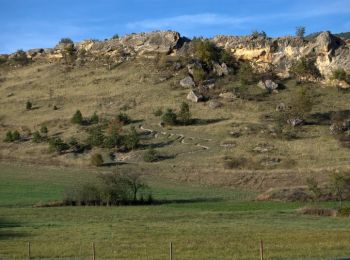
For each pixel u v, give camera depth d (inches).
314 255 1419.8
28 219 2374.5
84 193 2997.0
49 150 4616.1
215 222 2206.0
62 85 6648.6
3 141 4972.9
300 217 2357.3
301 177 3572.8
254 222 2192.4
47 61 7721.5
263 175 3698.3
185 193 3373.5
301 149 4298.7
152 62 6958.7
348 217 2347.4
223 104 5585.6
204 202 3038.9
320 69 6348.4
